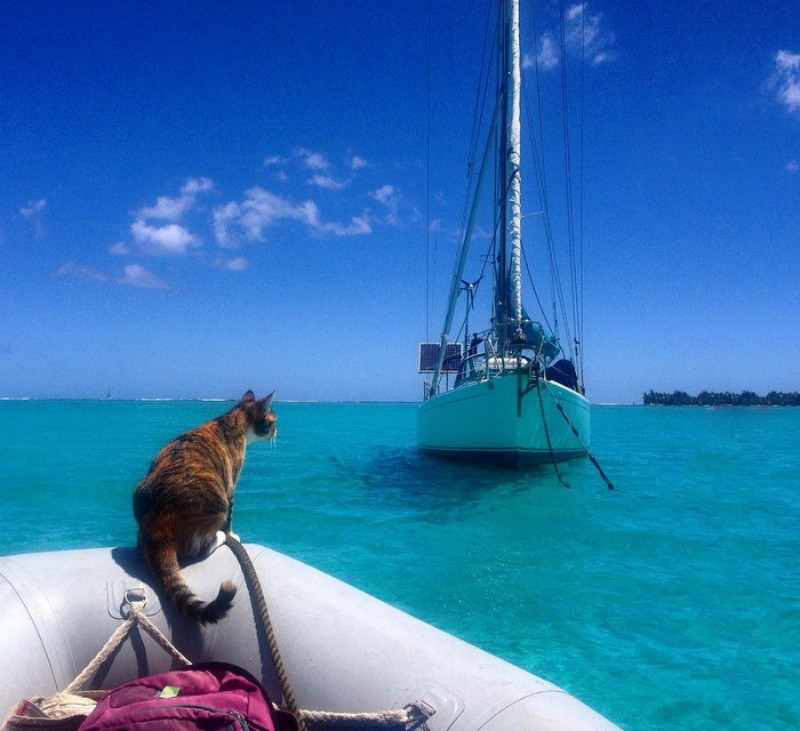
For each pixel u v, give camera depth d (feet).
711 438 91.91
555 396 40.98
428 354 61.31
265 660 7.08
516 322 41.27
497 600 17.97
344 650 6.71
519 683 5.77
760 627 16.29
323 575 8.24
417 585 19.16
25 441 65.57
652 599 18.17
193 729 5.70
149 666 7.21
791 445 77.25
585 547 23.82
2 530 25.39
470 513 29.99
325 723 6.13
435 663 6.19
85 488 34.73
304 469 45.27
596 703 12.60
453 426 45.75
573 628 16.12
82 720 6.19
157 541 8.15
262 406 13.43
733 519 29.30
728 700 12.73
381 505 31.78
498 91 46.42
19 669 6.40
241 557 8.06
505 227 45.27
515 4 44.45
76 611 7.19
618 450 68.85
